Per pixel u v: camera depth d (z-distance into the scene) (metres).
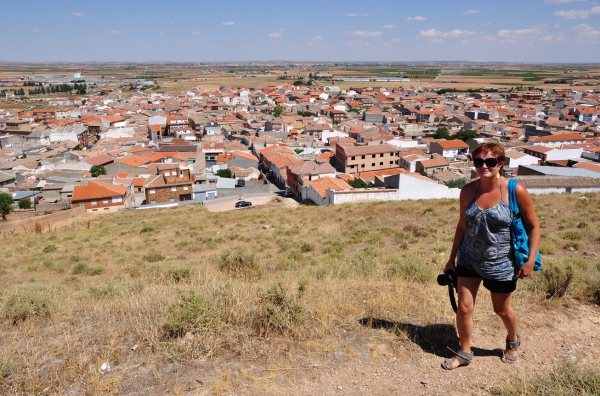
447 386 4.80
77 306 8.62
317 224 29.62
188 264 18.17
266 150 97.31
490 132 124.31
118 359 5.57
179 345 5.66
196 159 91.50
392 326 6.32
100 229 37.59
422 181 45.22
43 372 5.32
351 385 4.86
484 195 4.70
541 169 52.03
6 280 19.20
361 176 77.06
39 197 67.12
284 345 5.72
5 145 112.75
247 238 25.83
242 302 6.69
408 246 18.06
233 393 4.71
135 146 107.81
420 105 188.00
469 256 4.91
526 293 7.59
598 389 4.35
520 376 4.78
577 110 155.75
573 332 6.16
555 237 16.27
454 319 6.54
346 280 9.66
